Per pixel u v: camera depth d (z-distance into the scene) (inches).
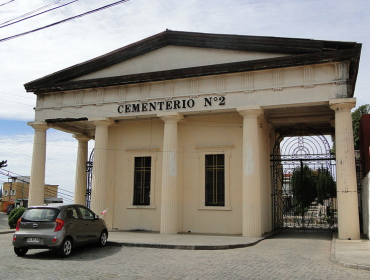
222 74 786.2
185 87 818.2
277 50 756.6
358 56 722.8
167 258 499.5
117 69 900.6
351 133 691.4
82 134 1098.7
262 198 824.9
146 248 590.2
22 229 510.9
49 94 936.3
